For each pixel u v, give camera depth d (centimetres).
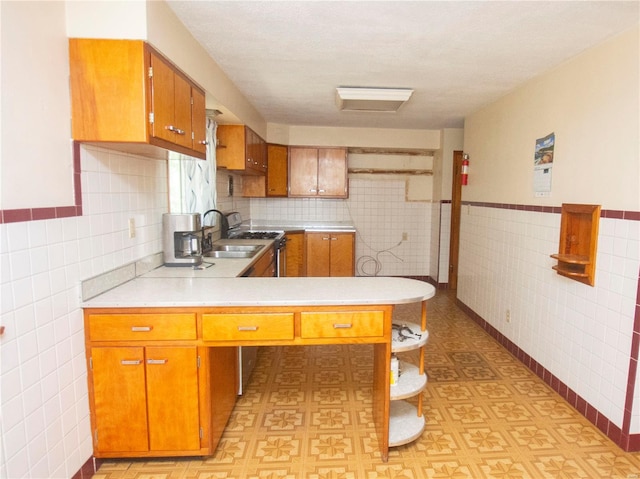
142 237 236
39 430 150
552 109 272
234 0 185
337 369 301
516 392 266
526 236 304
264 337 181
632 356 201
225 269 252
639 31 199
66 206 165
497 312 355
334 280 219
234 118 338
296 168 530
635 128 200
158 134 180
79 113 167
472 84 316
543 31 215
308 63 272
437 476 187
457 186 527
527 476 187
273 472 189
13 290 136
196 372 183
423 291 196
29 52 143
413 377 217
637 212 198
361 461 197
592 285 229
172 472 188
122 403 183
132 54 166
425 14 199
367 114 441
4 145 132
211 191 323
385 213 582
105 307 175
